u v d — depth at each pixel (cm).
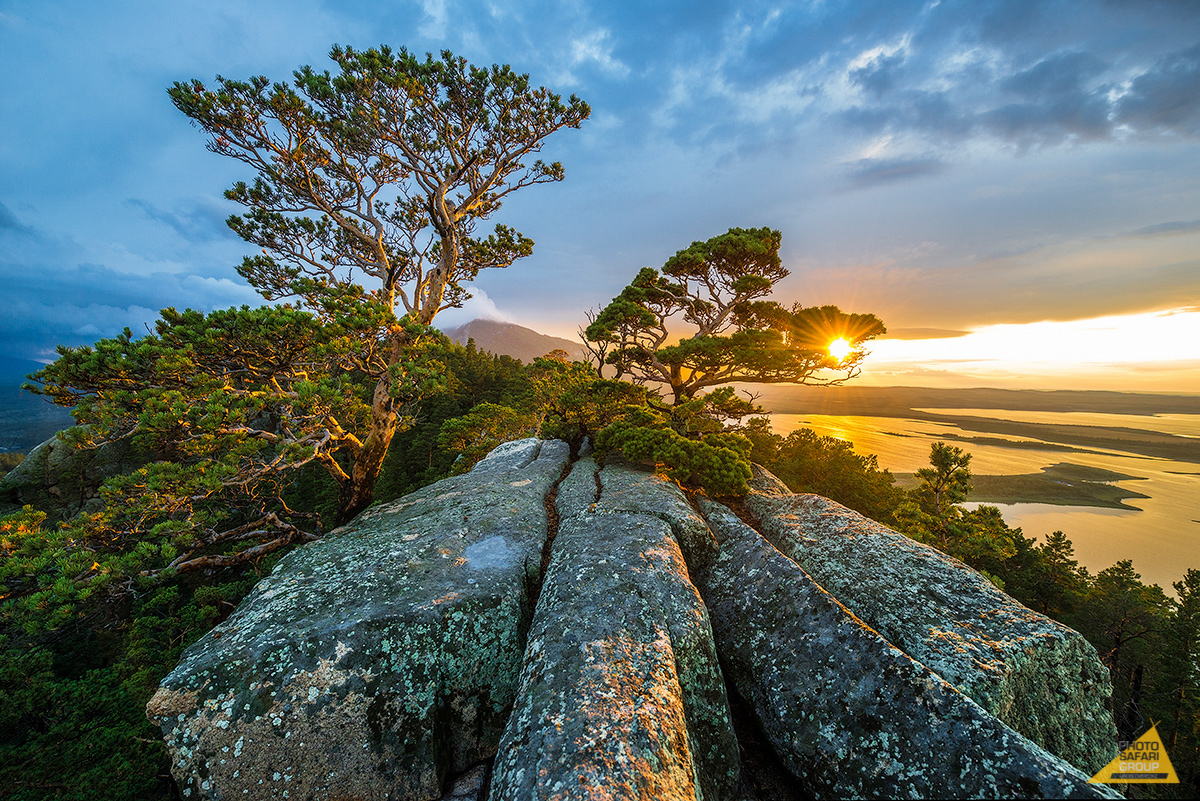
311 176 1725
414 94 1603
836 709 515
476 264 2158
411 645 648
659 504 966
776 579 694
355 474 1698
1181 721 2406
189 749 552
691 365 1927
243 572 2267
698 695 553
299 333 1233
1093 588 3603
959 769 424
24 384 1060
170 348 1128
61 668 2208
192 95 1468
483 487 1244
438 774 594
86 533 1006
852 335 1778
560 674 500
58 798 1036
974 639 591
